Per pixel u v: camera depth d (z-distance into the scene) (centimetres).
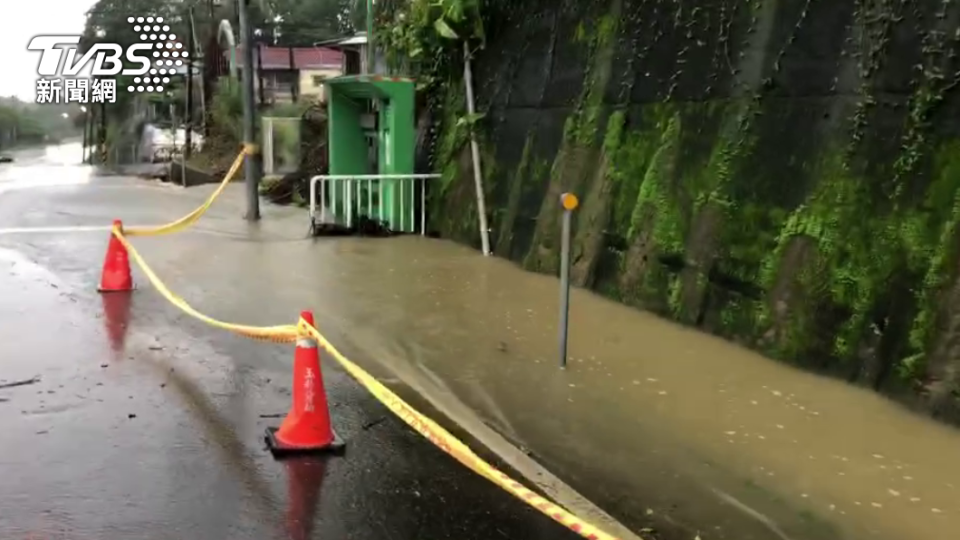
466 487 463
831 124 645
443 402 598
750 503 439
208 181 2478
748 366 647
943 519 415
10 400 587
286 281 997
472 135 1238
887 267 575
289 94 3453
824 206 635
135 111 4609
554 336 748
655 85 865
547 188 1048
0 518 420
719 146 754
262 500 445
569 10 1060
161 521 420
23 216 1565
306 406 508
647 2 897
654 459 496
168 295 834
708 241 744
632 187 871
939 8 563
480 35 1253
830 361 611
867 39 620
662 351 694
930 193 556
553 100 1070
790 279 652
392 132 1361
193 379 640
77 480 463
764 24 726
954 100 548
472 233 1229
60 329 777
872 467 472
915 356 544
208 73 3825
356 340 751
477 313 837
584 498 450
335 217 1382
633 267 845
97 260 1123
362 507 439
